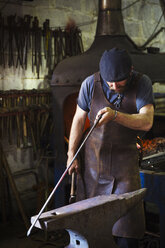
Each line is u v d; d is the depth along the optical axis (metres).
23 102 4.08
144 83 2.14
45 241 3.51
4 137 4.03
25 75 4.20
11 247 3.42
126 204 1.83
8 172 3.83
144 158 3.05
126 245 2.28
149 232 3.26
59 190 3.61
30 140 4.27
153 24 6.16
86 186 2.38
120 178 2.23
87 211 1.64
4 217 3.96
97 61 3.46
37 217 1.54
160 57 4.04
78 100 2.35
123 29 3.92
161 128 3.79
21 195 4.22
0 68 3.97
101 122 1.90
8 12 4.00
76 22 4.75
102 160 2.27
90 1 4.94
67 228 1.58
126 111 2.17
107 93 2.21
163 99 4.62
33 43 4.22
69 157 2.36
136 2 5.76
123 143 2.22
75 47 4.65
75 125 2.37
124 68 1.97
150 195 2.74
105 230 1.74
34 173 4.29
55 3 4.47
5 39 3.99
